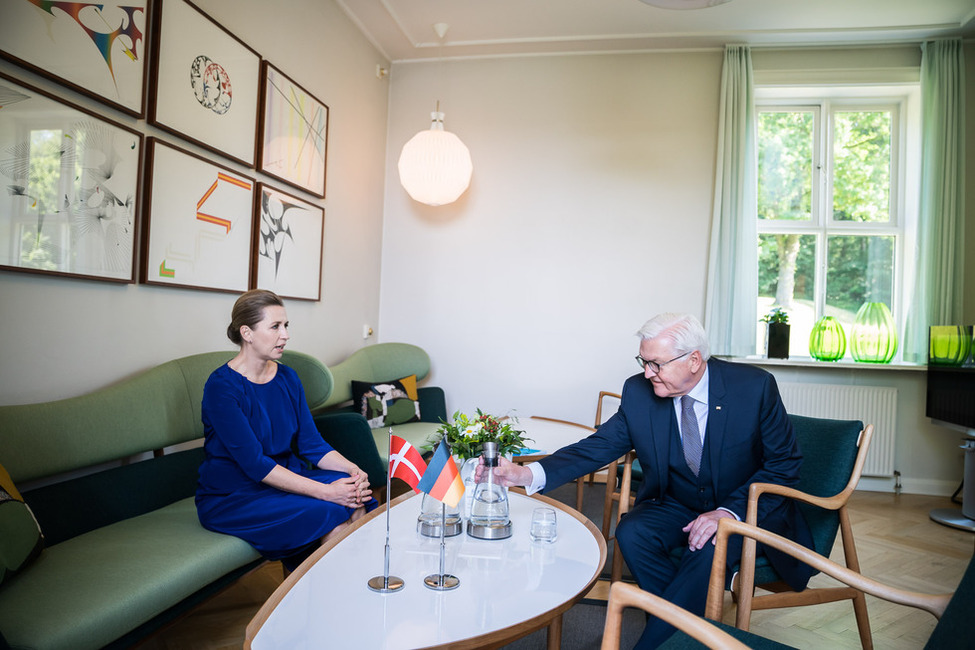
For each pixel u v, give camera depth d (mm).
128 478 2279
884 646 2217
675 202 4719
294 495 2152
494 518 1731
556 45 4727
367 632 1167
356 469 2404
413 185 4418
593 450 2209
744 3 4078
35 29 2100
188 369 2576
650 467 2176
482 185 4961
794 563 1871
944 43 4441
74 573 1624
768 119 5039
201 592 1858
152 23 2609
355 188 4586
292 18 3680
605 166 4805
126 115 2523
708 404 2084
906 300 4777
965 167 4484
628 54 4797
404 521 1854
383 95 4996
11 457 1816
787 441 2033
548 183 4875
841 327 4648
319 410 3982
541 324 4867
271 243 3506
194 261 2898
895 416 4492
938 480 4508
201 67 2895
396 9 4281
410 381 4434
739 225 4566
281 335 2293
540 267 4875
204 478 2162
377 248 5012
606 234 4793
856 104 4945
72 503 2033
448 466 1406
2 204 2020
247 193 3275
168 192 2729
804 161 4992
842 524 1967
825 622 2426
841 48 4645
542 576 1460
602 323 4785
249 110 3266
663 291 4719
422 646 1120
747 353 4555
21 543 1584
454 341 4984
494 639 1180
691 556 1846
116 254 2465
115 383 2504
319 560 1523
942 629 1146
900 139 4895
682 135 4723
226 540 1975
